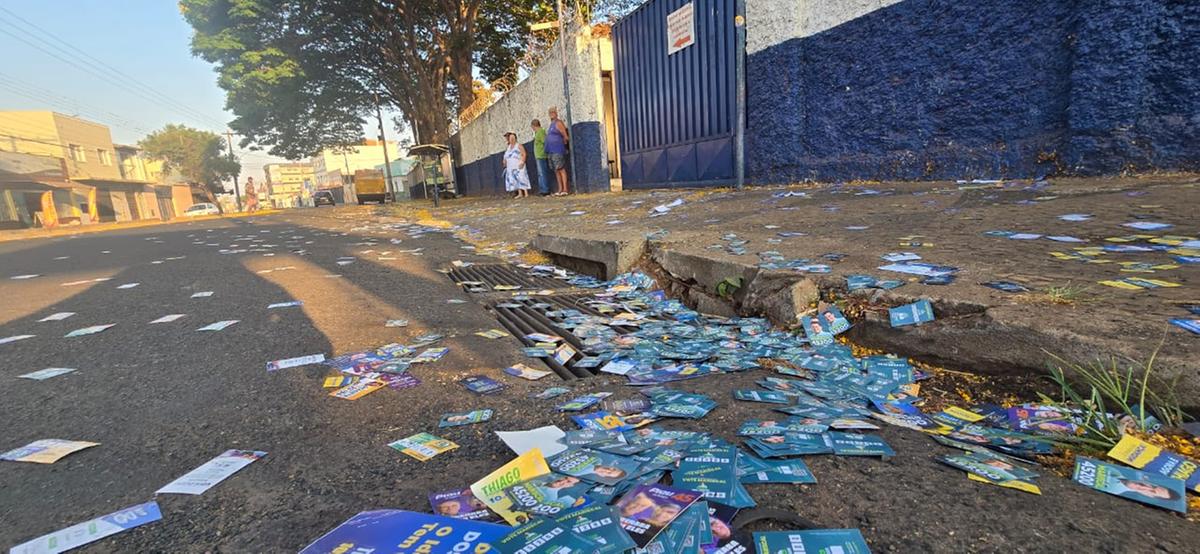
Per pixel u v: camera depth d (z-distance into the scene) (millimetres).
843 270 2541
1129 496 1109
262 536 1156
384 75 23781
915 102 5344
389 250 6297
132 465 1515
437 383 2049
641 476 1238
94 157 38562
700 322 2818
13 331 3182
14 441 1704
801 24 6355
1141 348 1411
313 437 1641
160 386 2146
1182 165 3742
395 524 1077
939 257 2637
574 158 11680
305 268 5145
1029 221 3203
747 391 1791
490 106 17469
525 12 19547
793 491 1198
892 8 5398
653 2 8766
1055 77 4328
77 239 11570
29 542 1159
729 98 7418
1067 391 1482
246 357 2473
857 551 974
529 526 1030
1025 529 1039
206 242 8719
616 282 3861
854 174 6023
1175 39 3684
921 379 1825
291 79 19844
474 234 7477
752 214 4867
